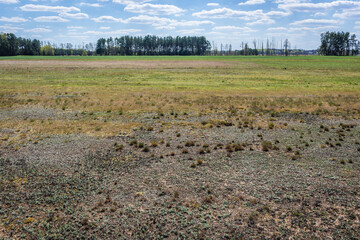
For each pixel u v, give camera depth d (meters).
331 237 6.42
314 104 21.88
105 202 7.85
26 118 17.38
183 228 6.75
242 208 7.54
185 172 9.73
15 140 13.16
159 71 54.56
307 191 8.38
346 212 7.35
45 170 9.90
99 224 6.92
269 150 11.84
